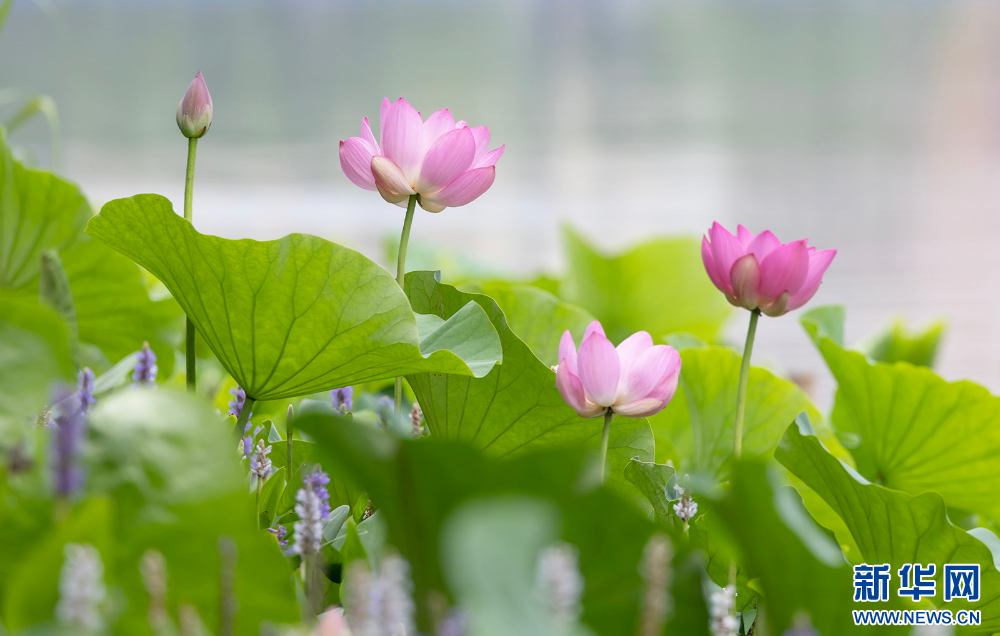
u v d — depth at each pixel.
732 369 6.27
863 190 44.84
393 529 5.39
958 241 33.75
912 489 6.29
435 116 5.91
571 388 5.73
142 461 5.41
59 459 5.36
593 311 10.53
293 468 5.95
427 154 5.84
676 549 5.42
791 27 130.88
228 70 91.19
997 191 44.19
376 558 5.66
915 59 103.25
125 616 5.39
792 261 5.79
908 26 126.50
